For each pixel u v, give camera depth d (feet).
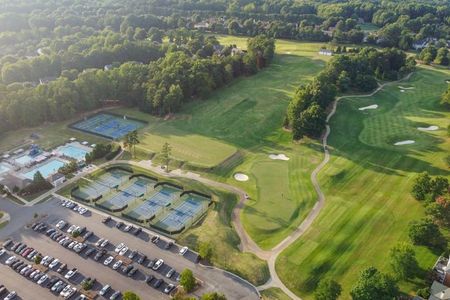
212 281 271.08
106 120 499.92
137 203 355.15
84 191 369.09
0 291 264.93
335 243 302.86
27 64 589.73
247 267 280.10
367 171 392.68
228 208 346.74
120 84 530.68
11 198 356.79
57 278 276.00
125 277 276.41
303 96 477.36
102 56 642.22
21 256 294.66
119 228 321.32
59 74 614.75
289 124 476.13
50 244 305.53
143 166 404.36
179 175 390.42
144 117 505.66
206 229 318.65
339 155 419.95
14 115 465.47
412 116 508.94
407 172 389.60
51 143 448.65
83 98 509.35
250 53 654.53
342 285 266.16
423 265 277.64
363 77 585.22
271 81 613.52
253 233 317.01
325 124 471.62
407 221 323.37
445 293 245.04
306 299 258.37
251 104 535.60
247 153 428.15
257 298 258.57
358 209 339.57
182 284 258.16
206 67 573.33
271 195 359.66
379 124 487.61
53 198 357.82
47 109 485.15
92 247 302.66
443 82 626.23
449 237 302.86
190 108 523.70
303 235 312.50
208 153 422.82
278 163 408.46
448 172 385.29
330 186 370.53
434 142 442.91
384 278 245.24
